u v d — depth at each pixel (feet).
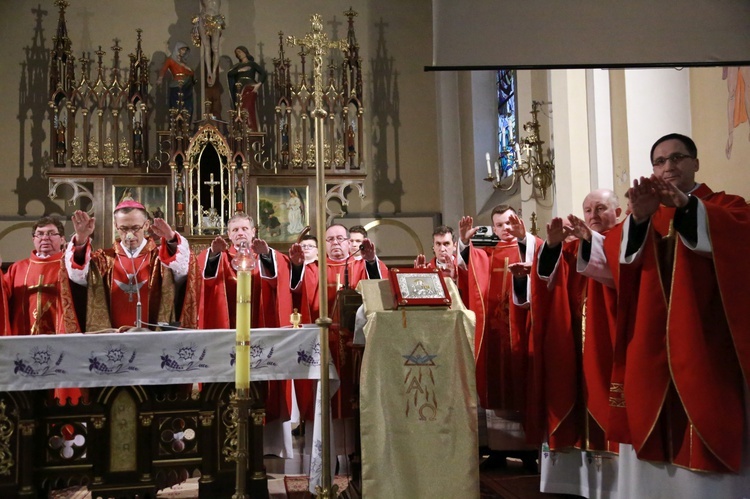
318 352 12.75
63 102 33.06
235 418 12.91
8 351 11.82
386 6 40.50
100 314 14.85
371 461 11.71
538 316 14.10
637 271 11.98
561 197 23.38
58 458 12.56
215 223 31.94
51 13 37.22
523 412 15.76
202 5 35.42
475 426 11.94
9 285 17.08
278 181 33.42
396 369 11.96
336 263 19.81
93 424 12.66
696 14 13.07
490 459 17.66
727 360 10.94
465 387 12.03
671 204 11.04
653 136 19.51
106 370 12.06
